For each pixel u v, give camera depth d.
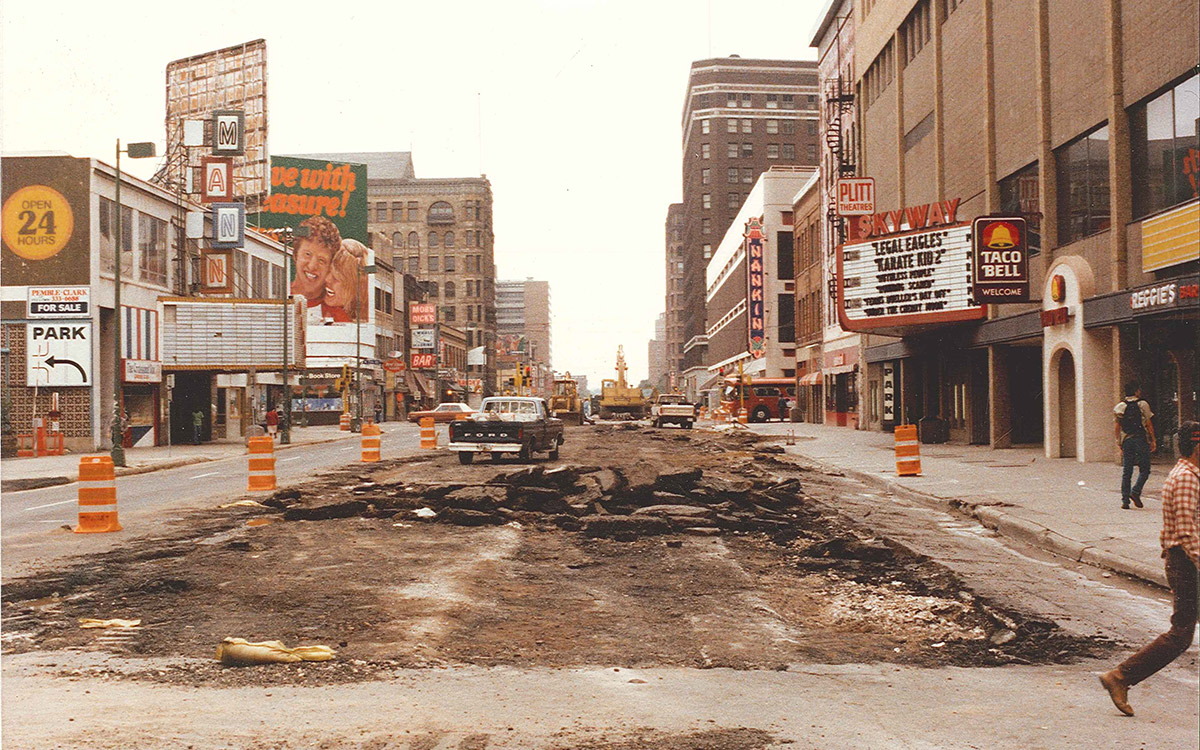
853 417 51.88
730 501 16.00
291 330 43.59
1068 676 6.70
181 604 8.79
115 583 9.73
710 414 86.12
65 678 6.37
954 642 7.80
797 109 152.62
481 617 8.42
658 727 5.32
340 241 78.25
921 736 5.20
